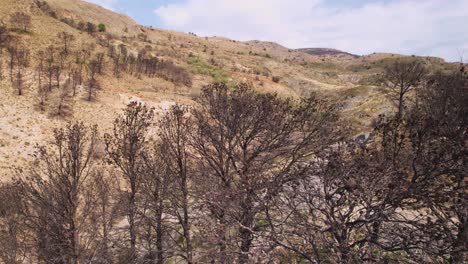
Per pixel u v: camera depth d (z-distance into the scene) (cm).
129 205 1602
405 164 728
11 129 3344
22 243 1492
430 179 671
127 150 1628
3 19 6119
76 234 1380
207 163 1725
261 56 14288
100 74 5588
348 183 680
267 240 795
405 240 649
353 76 14250
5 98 3819
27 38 5850
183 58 9250
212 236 968
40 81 4459
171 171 1554
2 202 1488
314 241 718
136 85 5694
